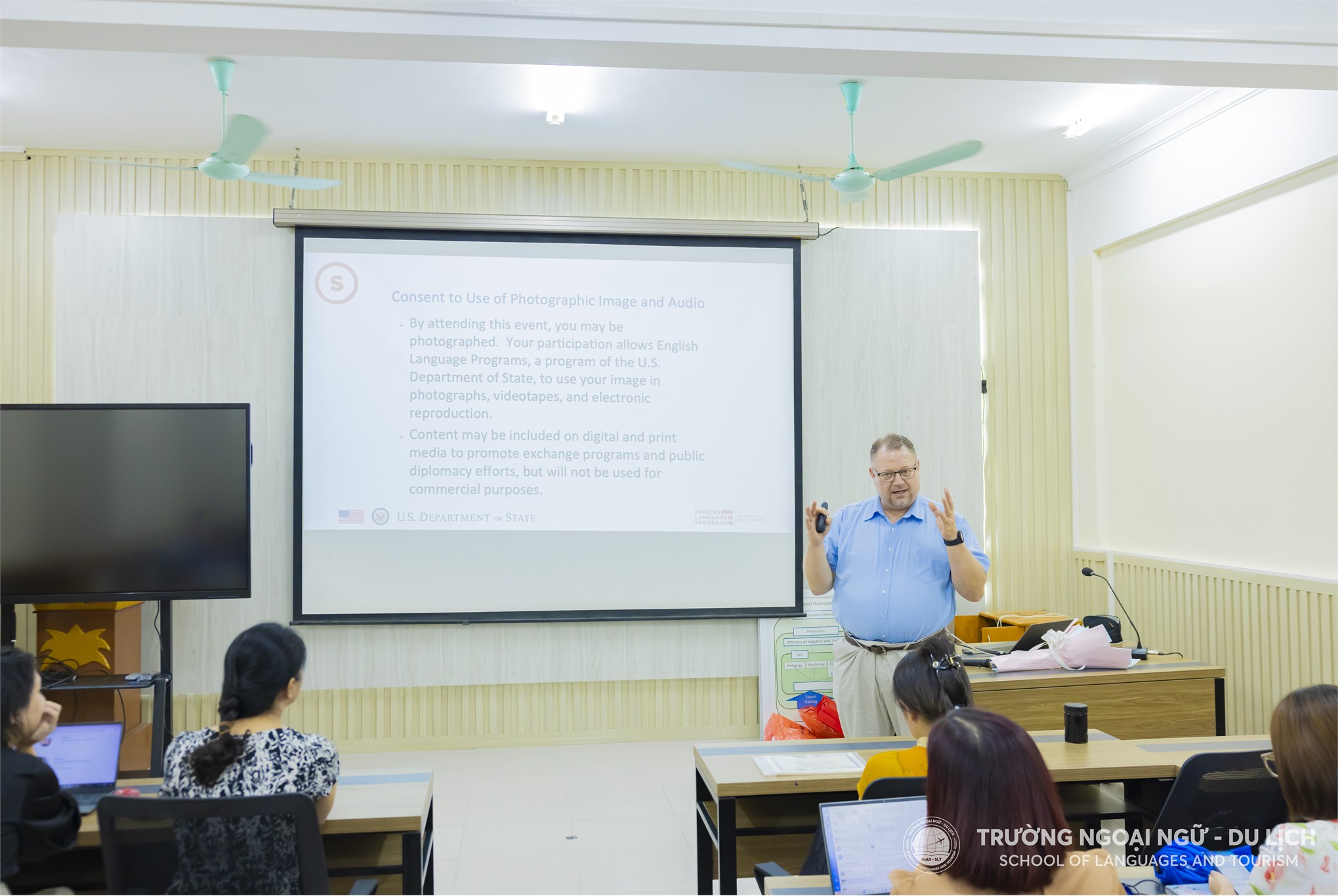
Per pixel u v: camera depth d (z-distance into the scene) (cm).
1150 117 463
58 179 484
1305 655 391
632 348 509
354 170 503
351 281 491
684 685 513
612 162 518
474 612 495
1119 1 313
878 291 529
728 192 526
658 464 509
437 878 329
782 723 430
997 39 301
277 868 180
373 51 287
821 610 513
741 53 294
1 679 199
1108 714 365
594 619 501
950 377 532
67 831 203
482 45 284
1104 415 529
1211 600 443
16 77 402
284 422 490
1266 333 415
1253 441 423
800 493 512
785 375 516
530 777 446
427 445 495
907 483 343
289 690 208
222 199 493
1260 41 310
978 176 545
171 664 427
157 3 270
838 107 446
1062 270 548
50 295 482
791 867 270
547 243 506
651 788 430
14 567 413
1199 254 455
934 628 340
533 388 503
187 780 198
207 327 486
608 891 319
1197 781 208
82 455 420
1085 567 498
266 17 272
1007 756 133
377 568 489
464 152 500
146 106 435
